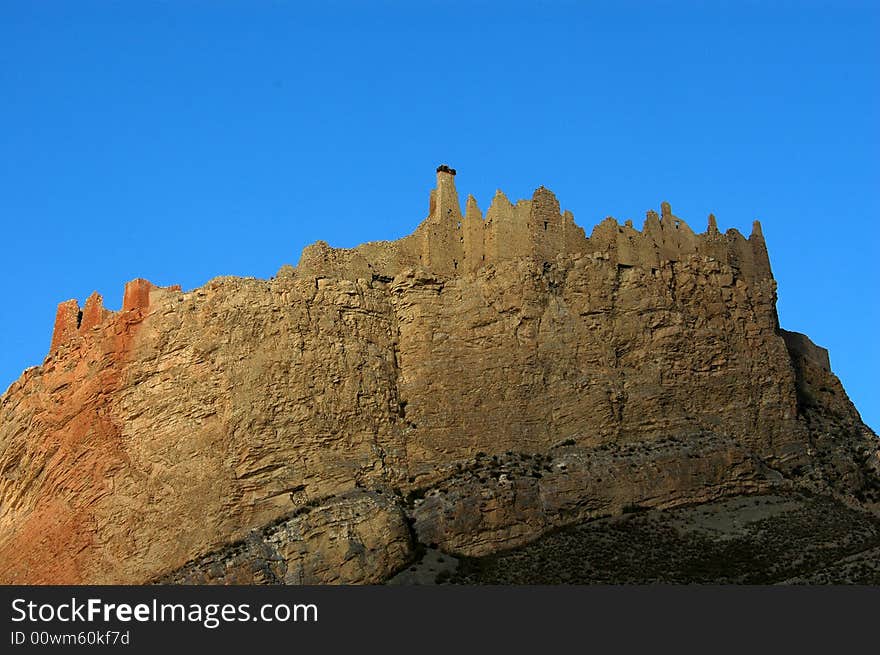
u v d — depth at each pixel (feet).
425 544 285.43
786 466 318.65
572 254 326.24
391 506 287.89
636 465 299.17
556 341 314.76
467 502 288.10
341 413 304.30
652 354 318.86
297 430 300.81
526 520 288.71
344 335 312.50
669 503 296.92
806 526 290.76
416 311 319.47
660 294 325.83
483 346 314.14
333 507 286.66
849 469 320.50
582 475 295.69
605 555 279.49
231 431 301.43
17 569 315.37
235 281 318.86
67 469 320.91
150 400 313.53
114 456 313.94
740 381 323.57
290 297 313.73
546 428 307.58
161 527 299.58
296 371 305.73
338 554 278.87
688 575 271.90
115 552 302.45
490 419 307.58
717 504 299.79
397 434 306.55
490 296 318.04
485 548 285.02
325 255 321.52
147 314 323.98
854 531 289.74
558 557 279.49
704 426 314.96
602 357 315.58
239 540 288.30
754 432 319.88
